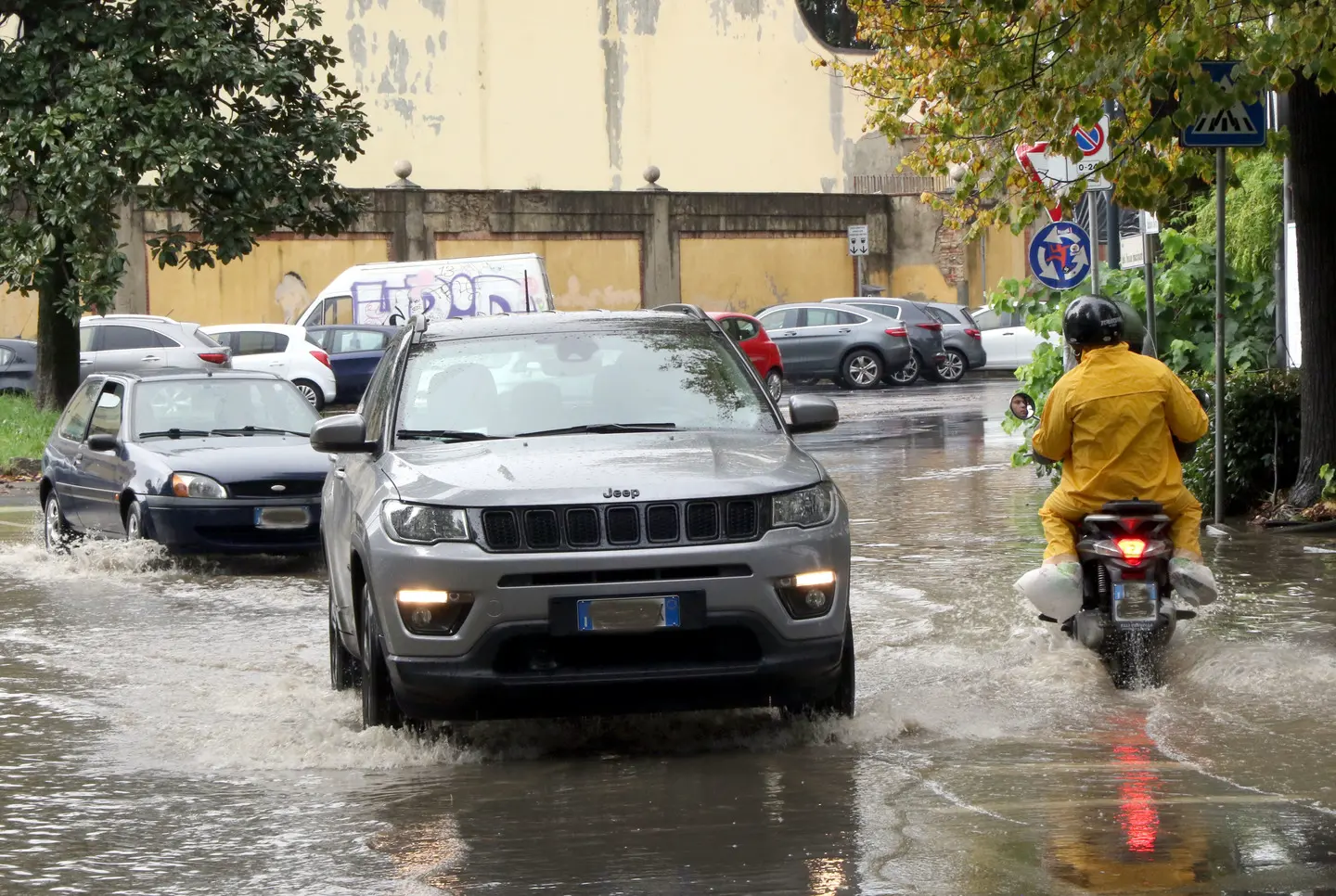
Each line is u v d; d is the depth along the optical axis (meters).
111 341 46.53
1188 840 8.53
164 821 9.55
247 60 39.03
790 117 94.25
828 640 10.75
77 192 36.72
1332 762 10.24
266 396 23.44
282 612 17.70
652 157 91.19
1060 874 8.02
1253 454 21.94
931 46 21.34
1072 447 13.02
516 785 10.14
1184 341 25.98
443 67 86.25
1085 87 17.05
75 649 15.62
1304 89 20.83
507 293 55.59
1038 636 14.59
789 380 63.38
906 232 83.31
